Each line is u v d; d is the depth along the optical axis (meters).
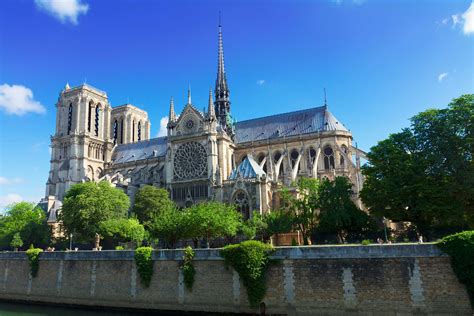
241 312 42.09
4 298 61.28
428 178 55.72
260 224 69.06
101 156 142.88
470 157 54.34
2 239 97.19
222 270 44.19
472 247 33.62
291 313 39.75
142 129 175.75
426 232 57.22
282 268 41.16
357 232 68.88
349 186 71.06
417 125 60.19
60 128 143.12
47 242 97.06
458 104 57.47
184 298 45.56
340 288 38.28
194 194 103.94
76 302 53.56
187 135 107.75
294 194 80.00
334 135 106.12
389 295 36.34
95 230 79.50
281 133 115.81
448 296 34.38
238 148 116.94
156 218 66.75
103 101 149.25
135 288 49.12
